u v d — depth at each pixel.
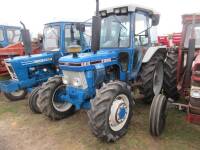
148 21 4.54
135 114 4.16
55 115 4.03
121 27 4.04
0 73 7.20
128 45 4.02
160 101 3.25
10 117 4.41
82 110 4.54
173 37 7.70
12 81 5.09
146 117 4.02
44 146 3.25
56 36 5.67
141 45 4.41
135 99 4.93
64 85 4.08
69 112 4.25
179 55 4.05
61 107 4.16
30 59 5.14
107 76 3.85
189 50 3.12
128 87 3.61
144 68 4.41
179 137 3.31
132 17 3.94
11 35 8.82
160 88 4.77
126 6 3.88
